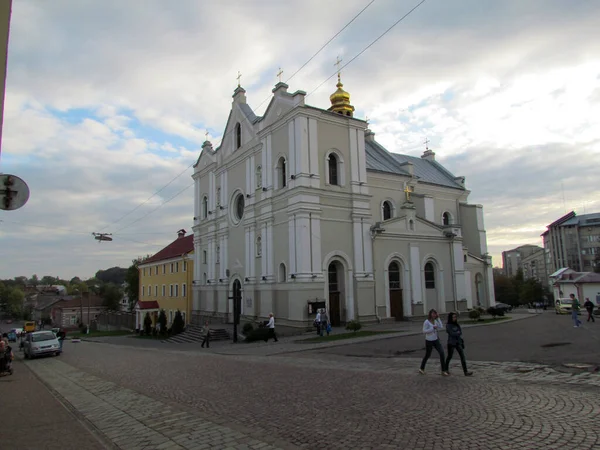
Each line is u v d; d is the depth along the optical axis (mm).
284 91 32594
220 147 41750
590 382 9828
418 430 7223
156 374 15547
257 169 35281
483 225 45719
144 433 8125
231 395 10906
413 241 35438
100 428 8742
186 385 12789
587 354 13781
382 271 33281
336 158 32062
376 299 32562
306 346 21625
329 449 6668
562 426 6988
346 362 15383
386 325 30734
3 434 8617
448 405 8602
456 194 46469
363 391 10281
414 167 47906
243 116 37625
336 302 31062
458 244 38281
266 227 32938
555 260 103188
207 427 8188
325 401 9562
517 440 6531
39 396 13211
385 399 9391
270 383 12148
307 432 7512
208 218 43062
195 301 44688
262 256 33125
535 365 12414
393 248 34188
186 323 51781
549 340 17969
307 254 29141
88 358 25047
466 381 10742
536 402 8414
